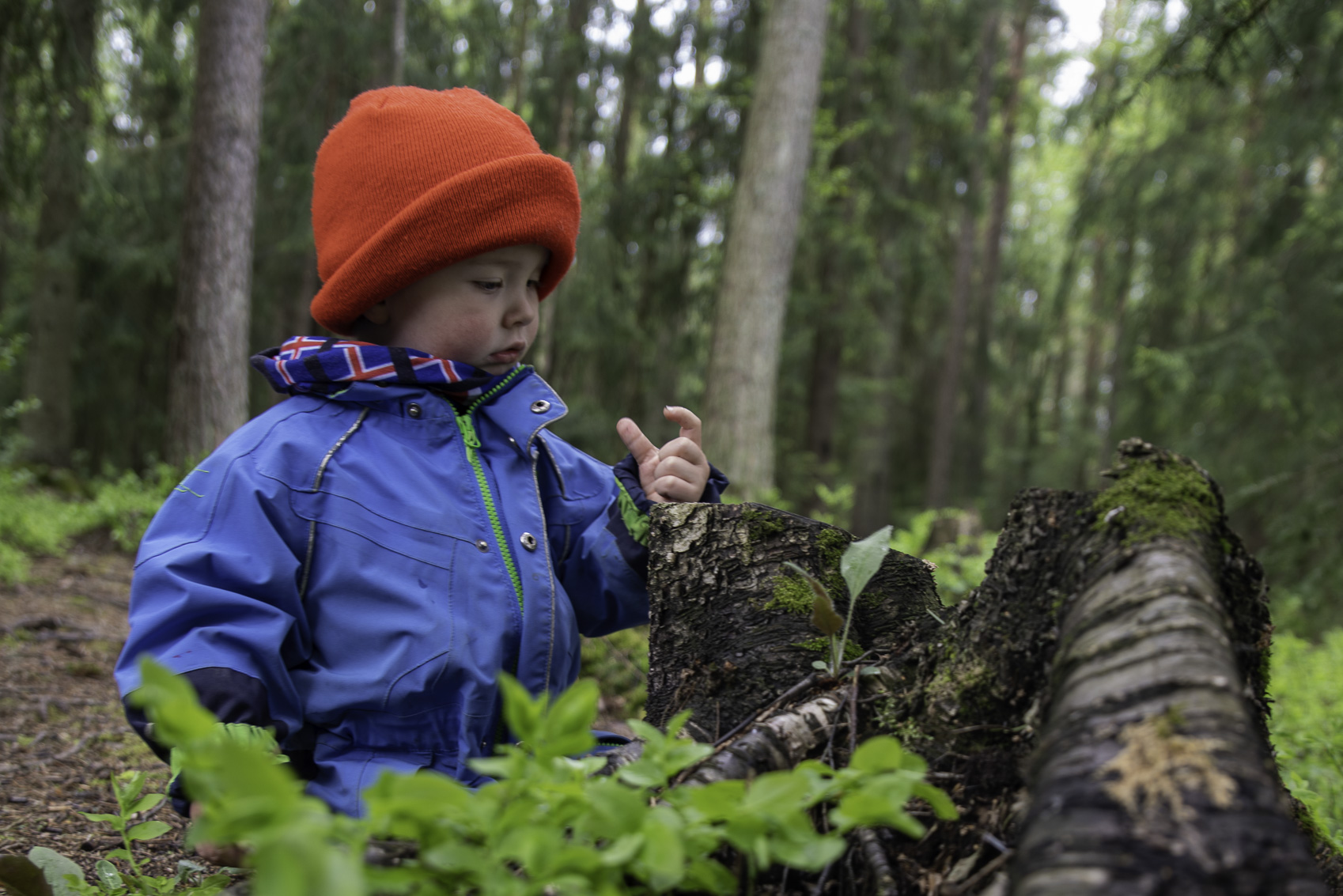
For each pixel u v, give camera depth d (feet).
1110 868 1.97
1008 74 59.06
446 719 4.21
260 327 40.68
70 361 36.17
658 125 43.09
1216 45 9.65
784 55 26.86
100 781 7.45
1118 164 38.34
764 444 26.53
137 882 4.13
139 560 4.08
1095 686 2.42
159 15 30.91
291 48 34.47
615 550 4.93
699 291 41.09
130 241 35.19
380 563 4.31
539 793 2.14
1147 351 27.17
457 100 5.10
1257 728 3.44
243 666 3.82
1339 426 24.22
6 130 23.13
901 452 58.23
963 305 53.57
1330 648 13.85
